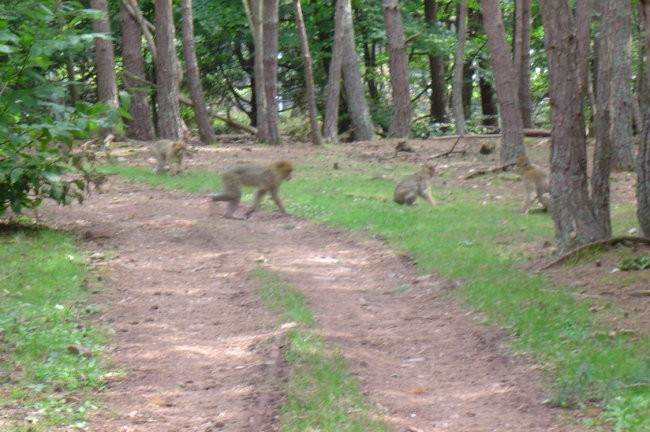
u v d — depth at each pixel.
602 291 10.09
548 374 7.94
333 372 7.99
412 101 44.69
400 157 25.56
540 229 14.48
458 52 31.39
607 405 7.02
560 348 8.48
